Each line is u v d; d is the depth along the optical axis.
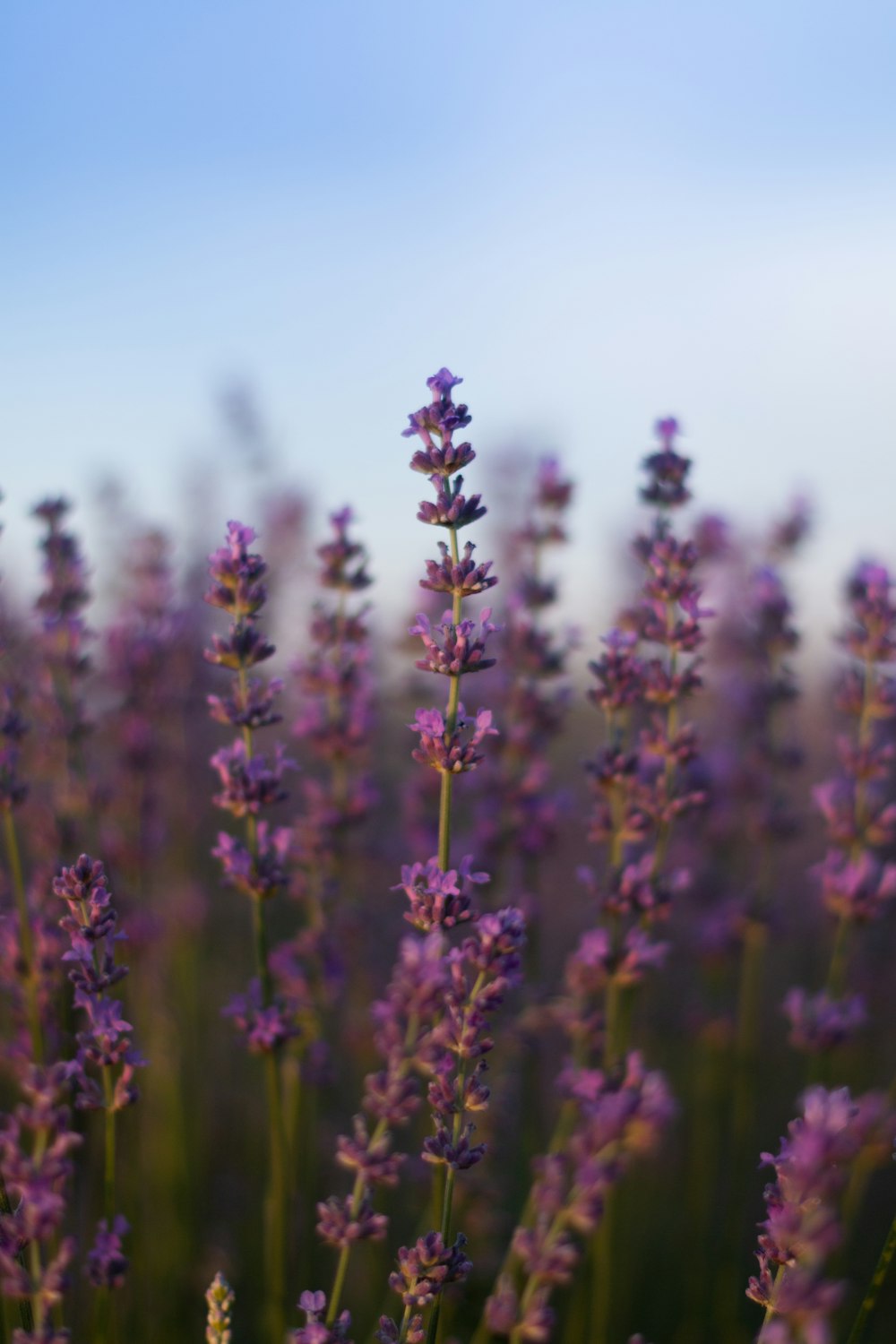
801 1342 0.33
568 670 0.53
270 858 0.42
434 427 0.39
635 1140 0.40
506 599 0.54
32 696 0.51
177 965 0.60
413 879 0.38
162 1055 0.56
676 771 0.47
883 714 0.49
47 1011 0.43
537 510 0.54
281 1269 0.44
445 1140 0.37
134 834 0.56
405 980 0.37
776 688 0.57
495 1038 0.50
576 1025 0.48
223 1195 0.60
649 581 0.46
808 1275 0.33
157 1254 0.53
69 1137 0.36
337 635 0.51
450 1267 0.37
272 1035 0.42
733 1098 0.62
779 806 0.56
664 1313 0.56
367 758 0.53
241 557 0.41
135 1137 0.49
